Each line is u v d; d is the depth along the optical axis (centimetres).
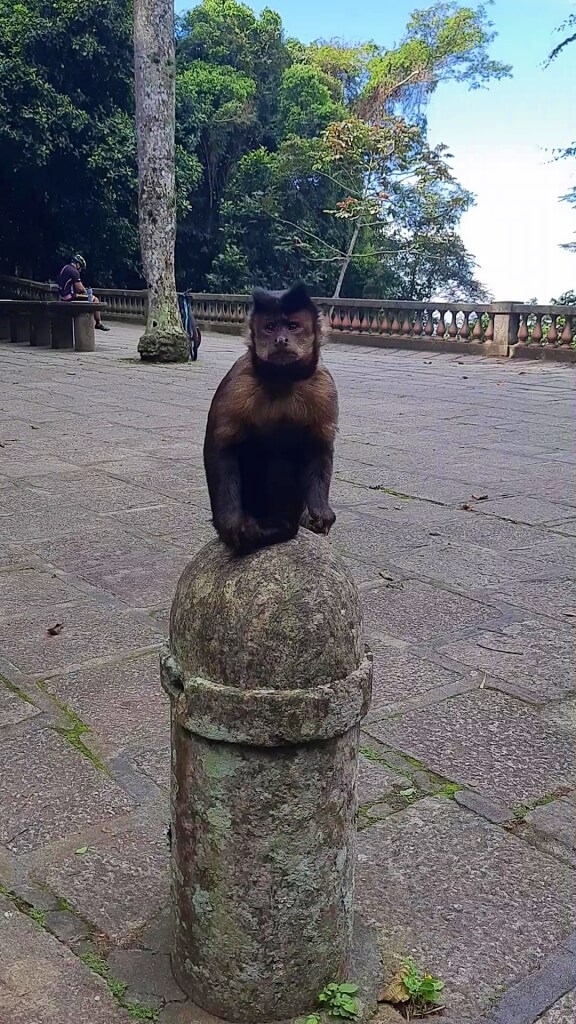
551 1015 235
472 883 286
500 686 417
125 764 351
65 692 407
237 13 3703
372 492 778
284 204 3469
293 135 3456
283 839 225
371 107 3931
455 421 1142
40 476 820
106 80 2803
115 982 244
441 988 243
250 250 3503
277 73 3800
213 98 3434
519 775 346
